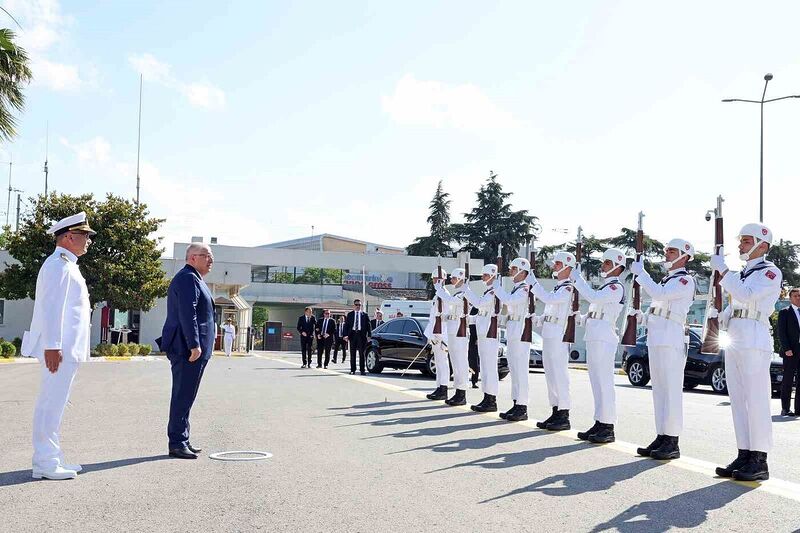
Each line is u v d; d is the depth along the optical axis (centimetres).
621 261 967
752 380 723
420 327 2139
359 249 7644
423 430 987
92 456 761
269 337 5616
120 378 1836
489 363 1234
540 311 1855
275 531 512
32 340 659
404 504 591
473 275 5719
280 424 1003
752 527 549
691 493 654
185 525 521
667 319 838
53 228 685
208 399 1303
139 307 3328
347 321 2267
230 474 684
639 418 1199
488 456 805
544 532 525
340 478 677
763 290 716
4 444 821
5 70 1953
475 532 521
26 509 553
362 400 1352
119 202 3316
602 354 936
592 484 680
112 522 525
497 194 6769
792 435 1049
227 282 4106
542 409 1315
